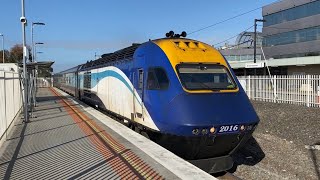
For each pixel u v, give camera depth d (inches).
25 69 644.7
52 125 543.5
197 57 407.8
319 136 562.6
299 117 714.2
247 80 1143.6
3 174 280.7
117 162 314.2
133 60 489.4
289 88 967.6
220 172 405.1
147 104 421.4
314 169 431.2
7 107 472.4
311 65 1667.1
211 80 391.9
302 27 2233.0
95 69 824.9
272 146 539.5
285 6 2356.1
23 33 650.8
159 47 424.2
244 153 516.4
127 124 538.9
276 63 1705.2
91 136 440.8
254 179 410.3
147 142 399.9
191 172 283.1
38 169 294.7
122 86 546.3
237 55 2965.1
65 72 1815.9
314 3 2140.7
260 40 2886.3
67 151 359.3
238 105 374.6
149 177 270.7
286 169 438.0
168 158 327.0
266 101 1040.8
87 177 272.2
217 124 347.9
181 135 351.9
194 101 362.0
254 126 374.0
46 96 1393.9
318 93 854.5
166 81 389.7
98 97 773.9
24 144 396.5
